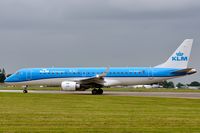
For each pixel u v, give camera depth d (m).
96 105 65.56
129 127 37.22
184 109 58.22
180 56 113.56
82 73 113.25
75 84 107.38
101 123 40.09
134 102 74.12
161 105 66.81
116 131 34.75
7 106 61.91
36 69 116.31
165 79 112.19
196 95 106.56
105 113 50.94
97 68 114.00
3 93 107.94
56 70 114.75
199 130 35.44
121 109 57.62
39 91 132.88
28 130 35.00
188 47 113.75
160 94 113.50
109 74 111.56
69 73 113.81
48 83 115.38
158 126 38.06
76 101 75.75
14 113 49.91
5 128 36.22
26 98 83.69
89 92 125.06
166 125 38.78
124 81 111.50
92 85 109.75
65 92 124.38
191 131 34.84
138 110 56.03
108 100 79.81
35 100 77.38
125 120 42.75
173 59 113.50
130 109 57.69
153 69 112.19
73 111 53.66
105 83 111.00
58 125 38.50
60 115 47.72
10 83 116.75
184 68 113.56
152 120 42.84
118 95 103.75
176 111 54.62
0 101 73.88
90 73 112.94
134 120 42.78
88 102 73.06
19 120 42.38
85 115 47.97
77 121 41.66
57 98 85.06
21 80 116.00
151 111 54.47
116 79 111.56
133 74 111.31
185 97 93.88
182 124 39.59
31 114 48.69
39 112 51.53
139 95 105.19
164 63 113.50
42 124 39.19
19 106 62.06
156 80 112.06
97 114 49.41
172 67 113.38
